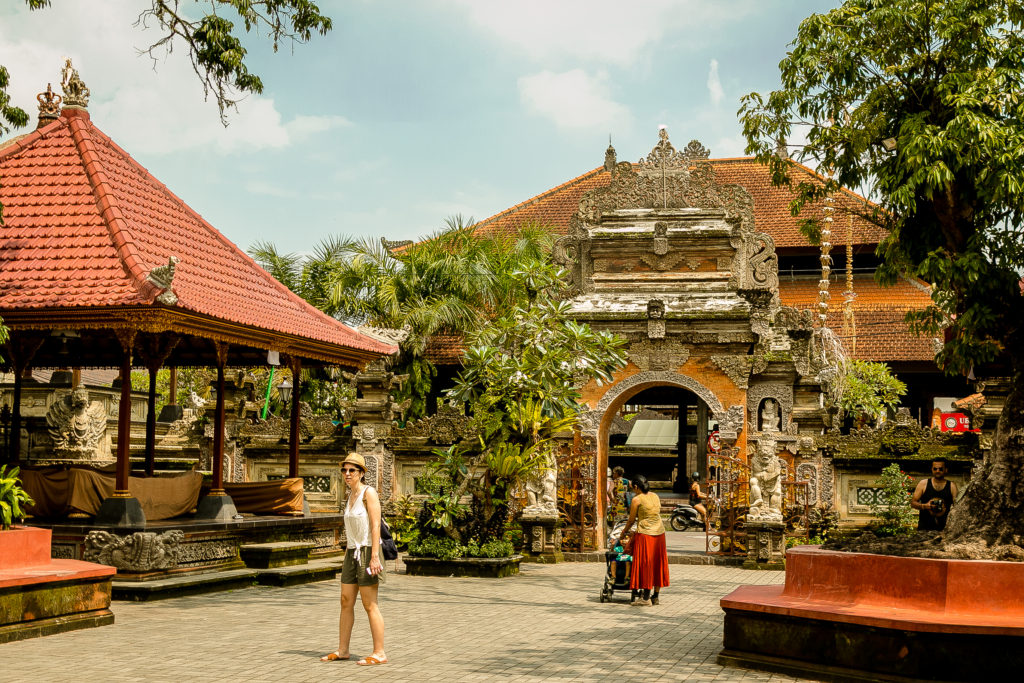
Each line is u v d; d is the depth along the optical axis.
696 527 29.00
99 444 24.77
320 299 31.83
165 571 14.21
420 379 30.42
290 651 9.99
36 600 10.62
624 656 10.10
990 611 8.95
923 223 11.42
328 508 23.19
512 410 18.31
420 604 13.95
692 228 21.42
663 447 44.84
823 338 30.16
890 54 11.42
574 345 18.56
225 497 16.14
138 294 13.50
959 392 37.09
